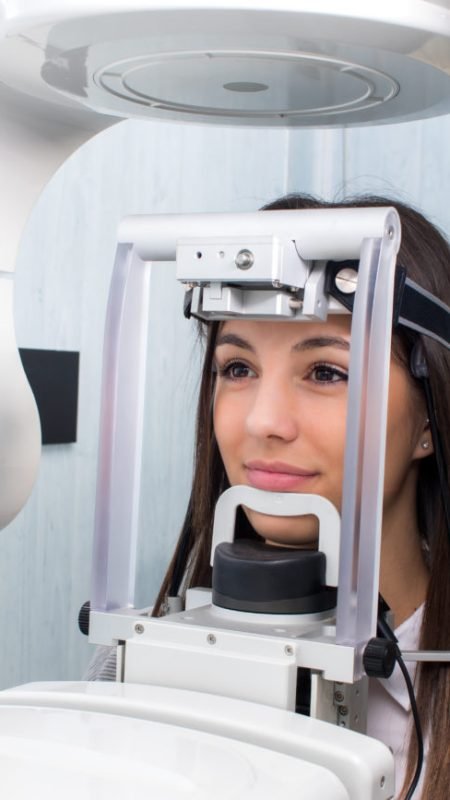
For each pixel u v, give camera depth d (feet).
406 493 2.61
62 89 1.97
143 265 2.14
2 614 4.91
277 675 1.81
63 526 5.32
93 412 5.47
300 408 2.22
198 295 2.06
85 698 1.80
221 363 2.37
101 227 5.39
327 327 2.18
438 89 1.86
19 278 4.88
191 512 2.81
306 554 2.04
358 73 1.77
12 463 2.24
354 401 1.84
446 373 2.51
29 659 5.13
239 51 1.64
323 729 1.68
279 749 1.63
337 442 2.21
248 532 2.43
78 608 5.51
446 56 1.66
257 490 2.18
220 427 2.37
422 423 2.53
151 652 1.94
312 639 1.85
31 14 1.55
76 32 1.59
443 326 2.26
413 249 2.69
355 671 1.80
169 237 2.05
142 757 1.51
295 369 2.23
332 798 1.46
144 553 5.64
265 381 2.24
